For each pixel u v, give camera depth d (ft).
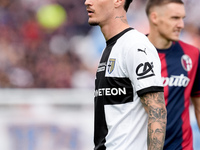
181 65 43.27
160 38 43.83
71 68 115.65
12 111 74.23
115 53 29.76
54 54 117.50
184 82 42.80
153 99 27.40
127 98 28.89
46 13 120.67
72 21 122.72
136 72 27.76
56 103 75.56
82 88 113.91
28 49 116.47
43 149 74.28
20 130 73.87
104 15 31.14
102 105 30.19
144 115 28.86
